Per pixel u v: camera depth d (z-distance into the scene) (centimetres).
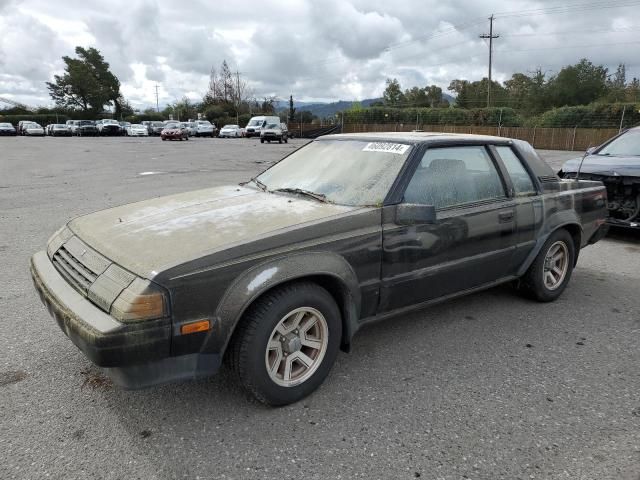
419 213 317
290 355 287
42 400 293
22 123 5253
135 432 266
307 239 289
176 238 279
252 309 271
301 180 379
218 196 374
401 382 319
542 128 3862
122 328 235
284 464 242
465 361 347
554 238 442
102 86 8706
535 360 350
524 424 276
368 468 240
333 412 286
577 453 252
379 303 329
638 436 266
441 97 9744
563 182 462
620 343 379
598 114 3709
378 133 419
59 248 319
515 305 452
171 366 252
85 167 1652
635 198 661
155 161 1925
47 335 377
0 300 445
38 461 242
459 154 381
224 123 6912
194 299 250
